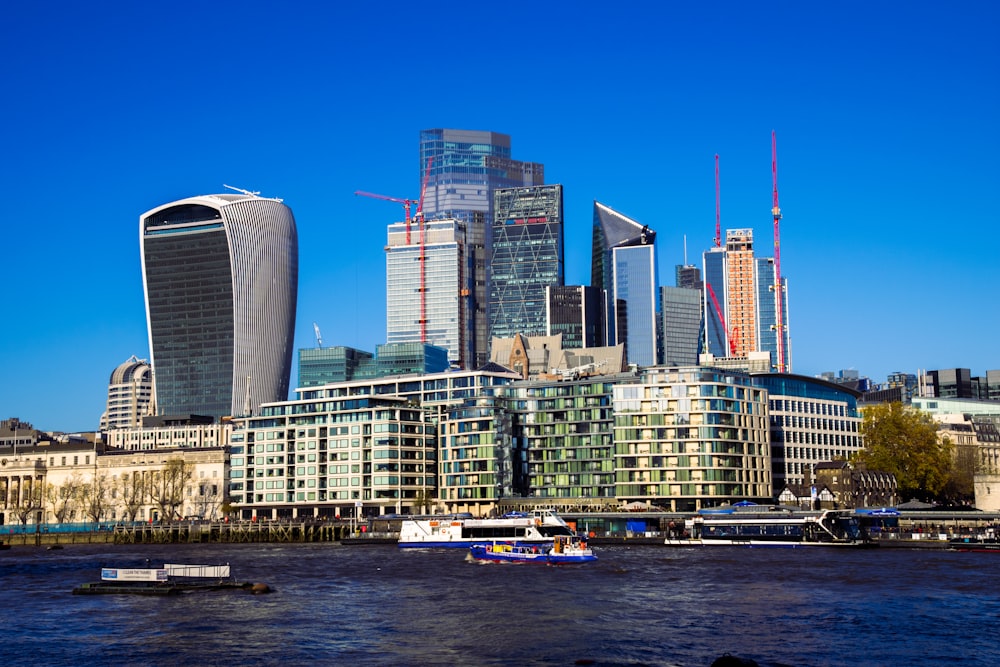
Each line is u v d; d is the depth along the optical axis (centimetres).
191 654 12469
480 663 11825
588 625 13975
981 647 12388
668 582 18438
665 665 11631
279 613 15250
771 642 12744
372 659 12094
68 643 13212
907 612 14700
